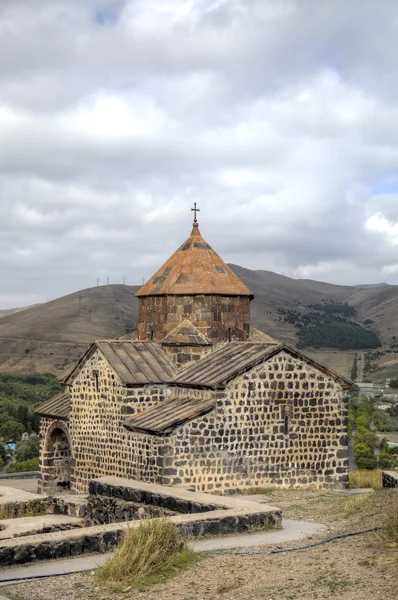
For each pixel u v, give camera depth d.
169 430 26.94
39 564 15.71
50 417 35.09
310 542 16.91
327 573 13.82
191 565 15.23
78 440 32.78
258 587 13.48
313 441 29.59
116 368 30.11
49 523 20.45
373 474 34.44
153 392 30.16
